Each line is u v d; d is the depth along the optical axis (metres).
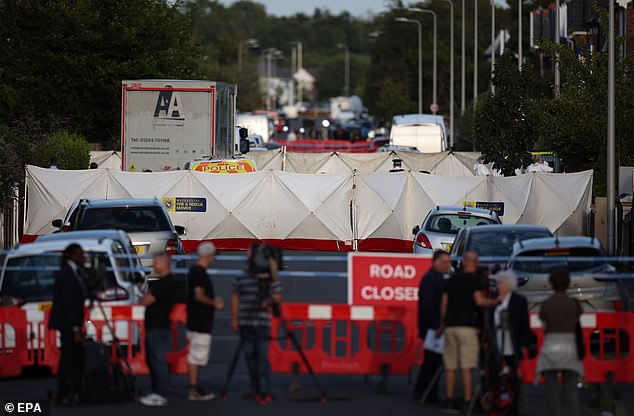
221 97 101.62
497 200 93.69
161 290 39.09
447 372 37.78
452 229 72.06
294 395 40.19
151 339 39.09
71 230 64.31
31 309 44.00
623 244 80.88
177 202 92.88
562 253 47.31
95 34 136.38
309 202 93.62
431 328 38.72
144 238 63.47
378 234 94.00
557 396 35.88
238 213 93.25
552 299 35.69
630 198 83.00
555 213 93.19
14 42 133.75
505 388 37.06
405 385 42.78
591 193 93.50
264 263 38.22
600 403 39.28
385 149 144.75
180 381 43.50
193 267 39.09
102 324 42.03
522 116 103.81
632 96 92.31
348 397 39.97
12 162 88.06
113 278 44.88
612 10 78.88
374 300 42.06
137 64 139.75
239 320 38.19
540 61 193.75
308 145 169.75
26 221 92.38
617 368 40.62
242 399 39.34
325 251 94.06
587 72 95.75
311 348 44.38
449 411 37.62
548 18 197.62
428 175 94.25
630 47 125.75
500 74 104.38
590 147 97.06
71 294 38.34
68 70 136.25
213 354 48.16
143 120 98.75
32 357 42.62
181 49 151.00
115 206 64.75
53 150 104.75
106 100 139.38
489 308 37.50
